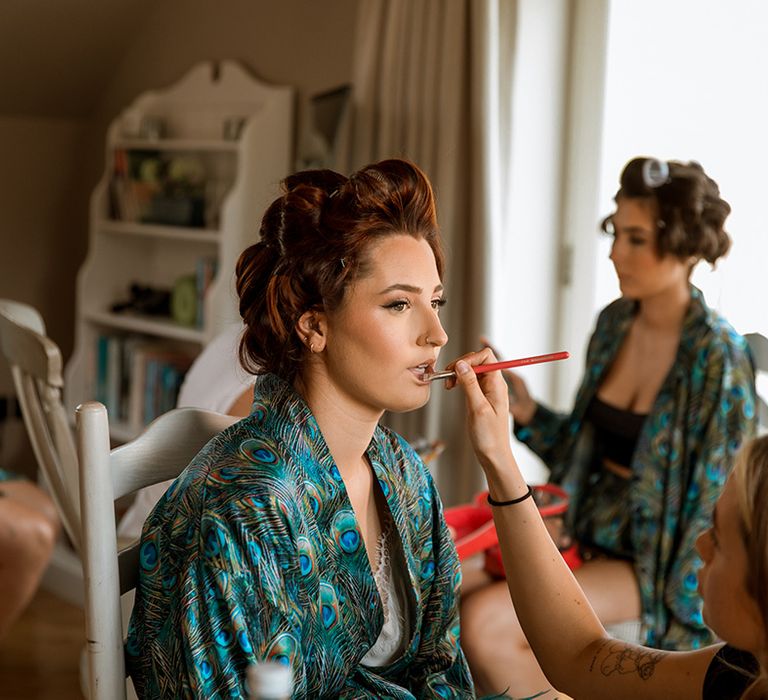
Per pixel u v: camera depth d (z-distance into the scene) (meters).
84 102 4.07
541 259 2.93
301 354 1.18
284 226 1.17
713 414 2.09
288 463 1.13
